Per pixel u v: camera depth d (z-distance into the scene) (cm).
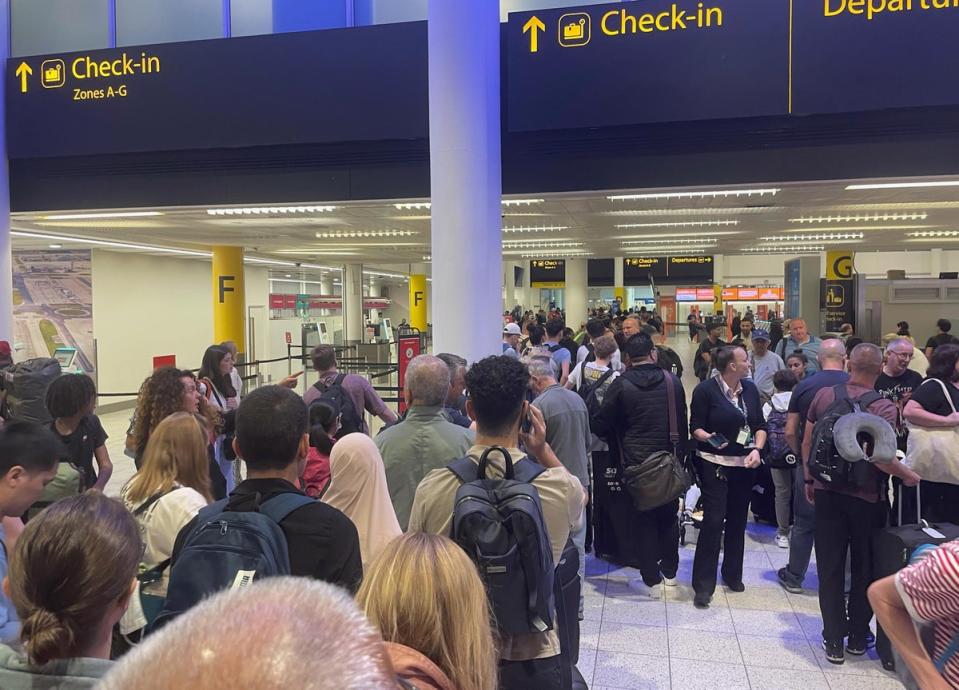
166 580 212
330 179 797
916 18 635
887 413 344
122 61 817
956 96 630
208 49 796
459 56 616
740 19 668
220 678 48
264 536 169
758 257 3878
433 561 126
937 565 152
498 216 657
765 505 587
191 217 957
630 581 453
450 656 119
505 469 199
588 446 402
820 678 336
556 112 714
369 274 3412
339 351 1391
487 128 637
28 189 870
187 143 807
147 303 1627
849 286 1341
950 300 1279
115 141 826
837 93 653
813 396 413
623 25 696
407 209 873
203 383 512
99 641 131
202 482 239
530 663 179
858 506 340
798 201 852
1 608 181
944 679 154
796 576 438
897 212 980
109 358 1493
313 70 773
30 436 217
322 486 353
